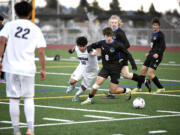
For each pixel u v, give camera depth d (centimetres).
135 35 6150
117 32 1567
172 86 1972
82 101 1535
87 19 6038
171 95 1689
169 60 3728
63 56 4062
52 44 6275
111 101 1532
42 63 968
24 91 956
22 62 951
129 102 1511
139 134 1010
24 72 944
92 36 5978
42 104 1453
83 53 1485
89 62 1491
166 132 1034
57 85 1988
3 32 961
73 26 7488
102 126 1098
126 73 1552
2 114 1260
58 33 6425
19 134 970
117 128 1073
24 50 955
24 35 957
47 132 1025
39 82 2097
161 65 3198
